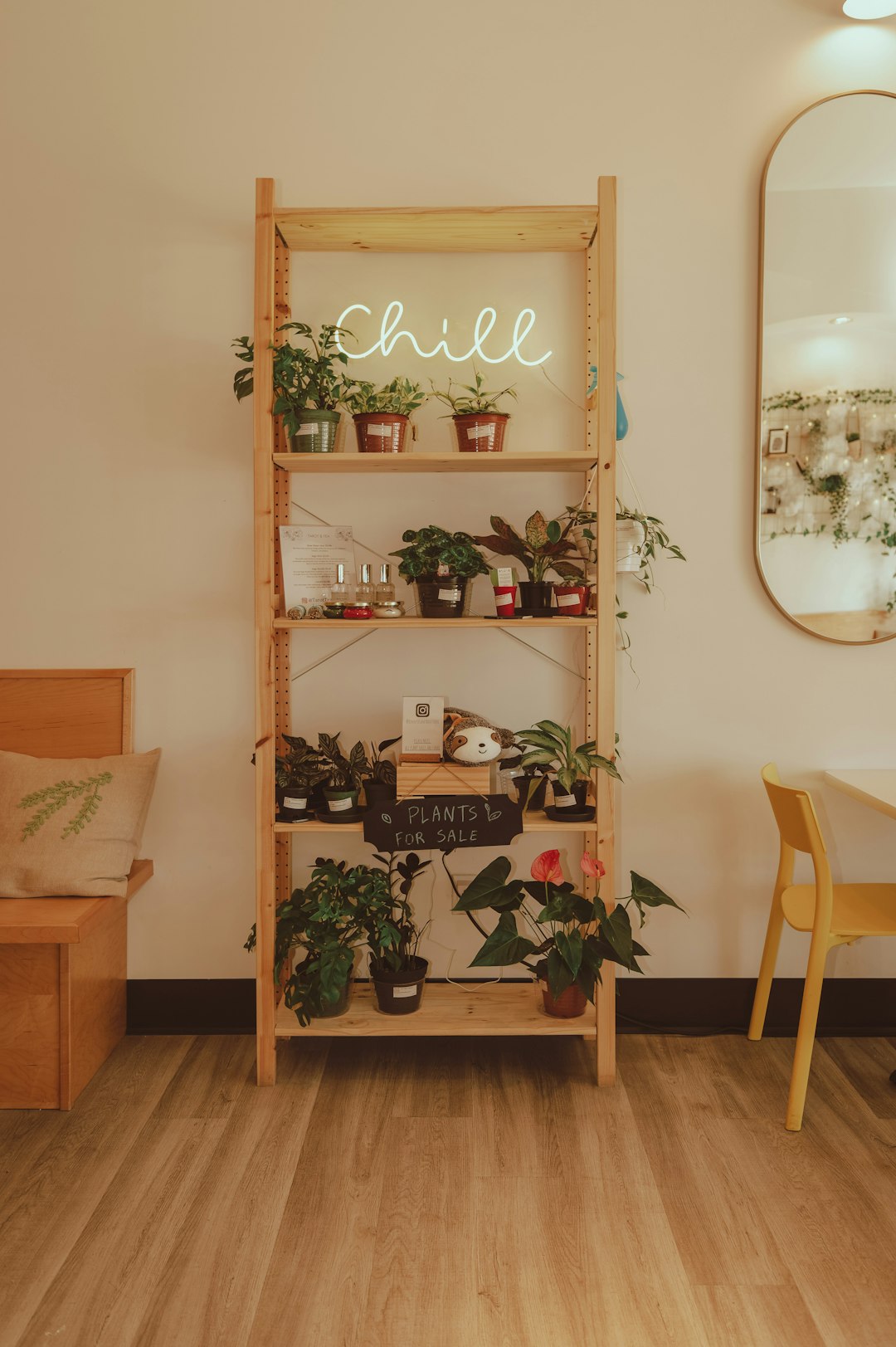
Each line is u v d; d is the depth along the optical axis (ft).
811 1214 6.55
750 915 9.39
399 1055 8.84
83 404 9.16
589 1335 5.51
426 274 9.12
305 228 8.43
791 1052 8.91
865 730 9.32
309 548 8.55
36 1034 7.84
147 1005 9.37
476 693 9.32
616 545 8.88
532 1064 8.66
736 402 9.17
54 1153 7.25
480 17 9.01
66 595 9.27
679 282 9.10
